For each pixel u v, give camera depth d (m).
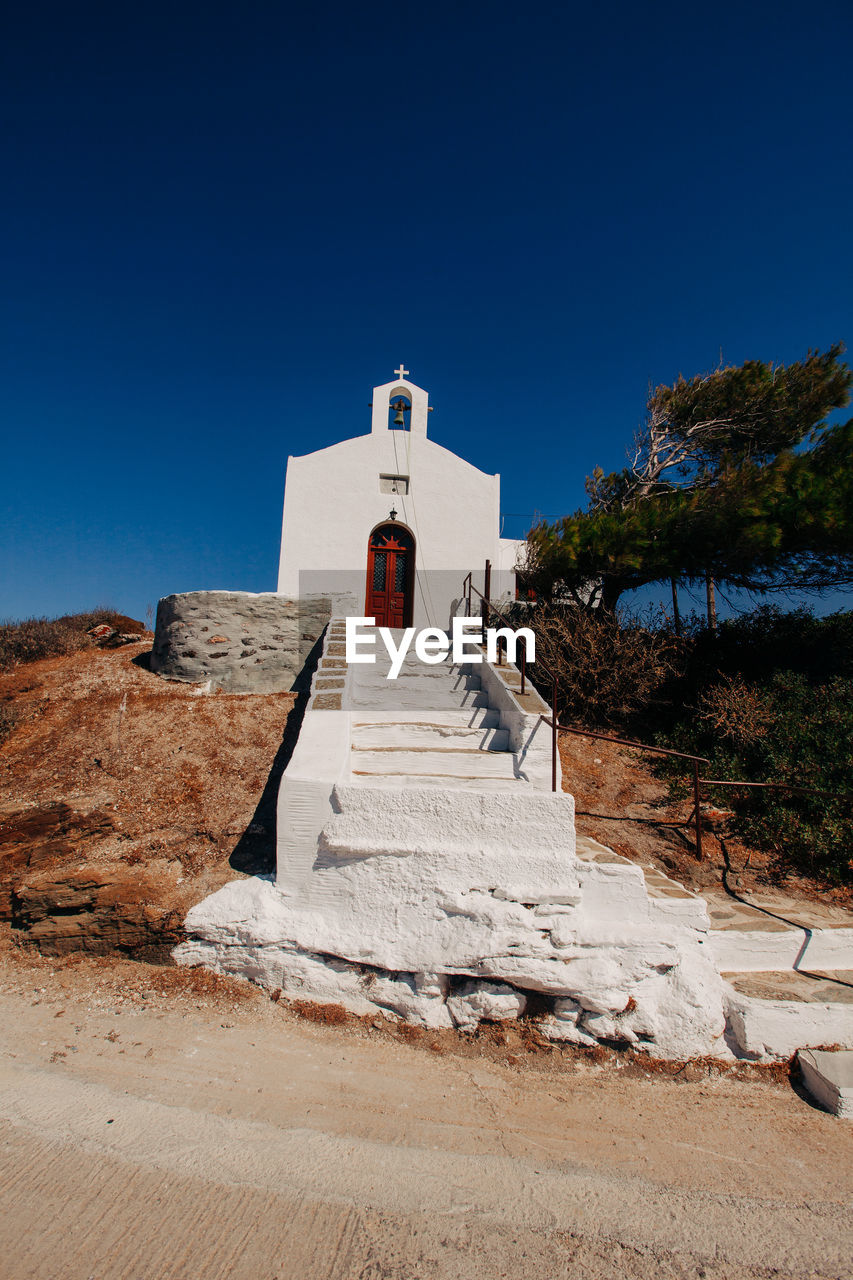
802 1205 3.75
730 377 14.68
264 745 7.72
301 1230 3.27
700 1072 4.79
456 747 6.93
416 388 13.45
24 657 10.30
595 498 15.28
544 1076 4.66
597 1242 3.39
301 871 5.31
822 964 5.51
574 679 9.58
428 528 13.05
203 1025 4.70
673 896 5.51
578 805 7.39
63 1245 3.07
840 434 10.59
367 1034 4.82
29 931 5.24
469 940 4.96
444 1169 3.76
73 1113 3.87
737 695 8.79
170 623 9.73
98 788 6.77
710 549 10.49
